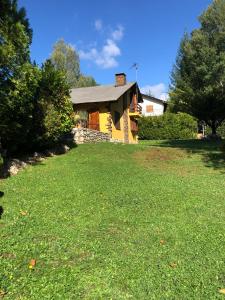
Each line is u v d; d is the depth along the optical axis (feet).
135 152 60.64
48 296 17.56
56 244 23.24
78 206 30.94
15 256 21.50
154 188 37.06
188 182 40.09
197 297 17.58
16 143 46.47
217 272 19.92
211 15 89.76
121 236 24.84
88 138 72.64
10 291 17.97
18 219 27.32
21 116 44.93
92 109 92.07
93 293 17.95
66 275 19.53
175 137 131.03
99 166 47.85
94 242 23.70
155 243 23.70
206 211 30.12
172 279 19.22
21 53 41.98
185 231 25.70
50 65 54.80
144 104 179.22
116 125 96.07
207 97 96.84
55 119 52.11
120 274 19.76
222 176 43.52
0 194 33.24
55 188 35.91
